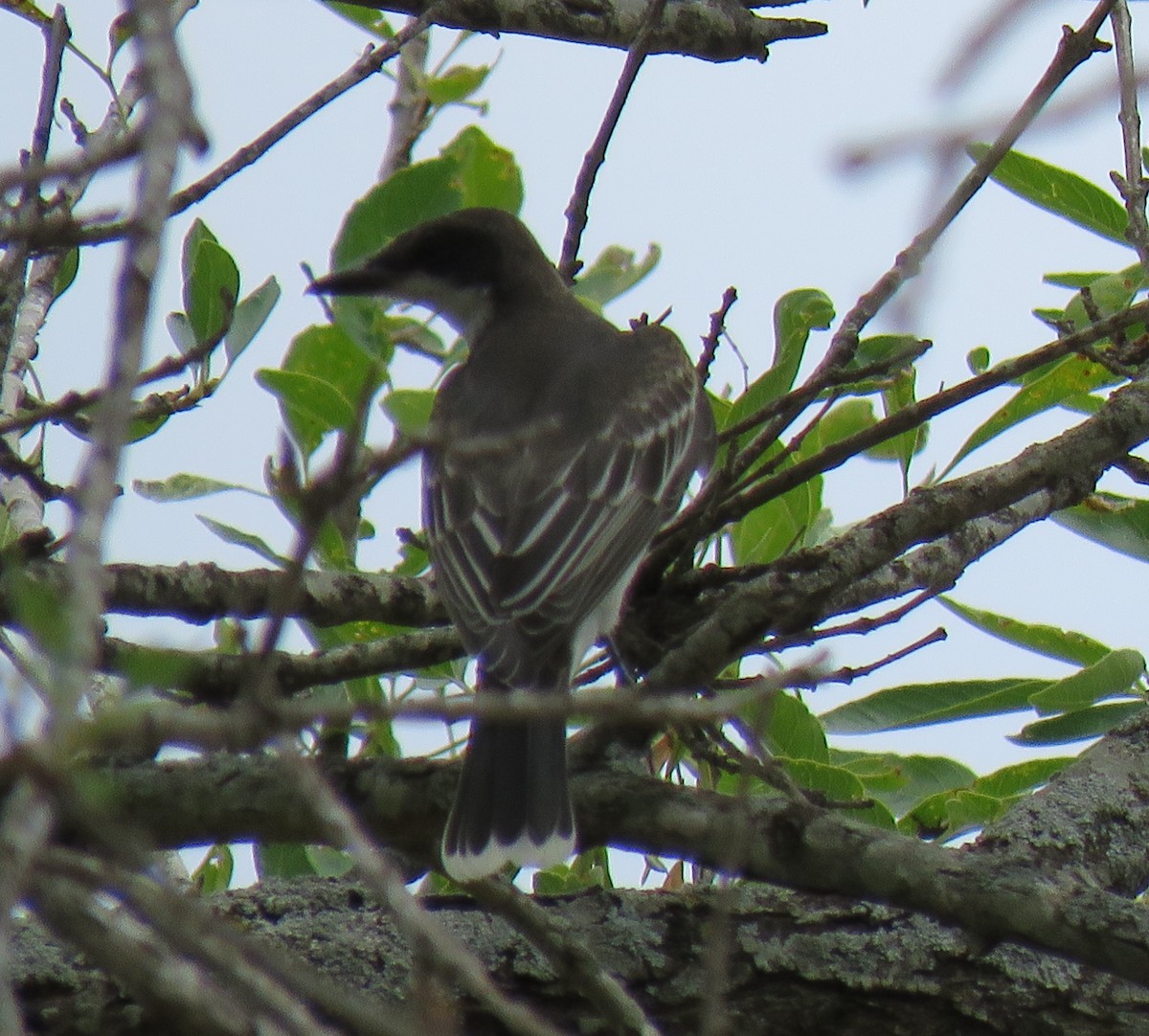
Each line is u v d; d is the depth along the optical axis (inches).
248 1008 176.2
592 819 300.8
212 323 386.0
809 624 330.6
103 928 170.9
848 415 429.7
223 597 359.9
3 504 362.6
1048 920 278.8
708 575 372.8
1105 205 399.9
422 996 176.1
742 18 435.2
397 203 447.2
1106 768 350.0
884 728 397.7
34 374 370.9
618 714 190.4
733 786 372.8
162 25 172.9
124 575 351.9
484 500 378.0
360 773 307.4
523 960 309.7
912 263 317.4
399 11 425.4
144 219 164.6
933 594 342.0
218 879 381.7
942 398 351.9
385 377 433.1
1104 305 409.7
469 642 355.3
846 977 308.7
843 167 158.4
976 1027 307.4
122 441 162.1
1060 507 369.4
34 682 243.9
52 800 152.0
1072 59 316.8
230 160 335.0
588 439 395.5
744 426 358.9
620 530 384.2
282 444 207.6
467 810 301.6
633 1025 277.1
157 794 296.0
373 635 393.7
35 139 323.9
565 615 359.6
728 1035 305.7
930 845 288.0
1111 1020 307.9
